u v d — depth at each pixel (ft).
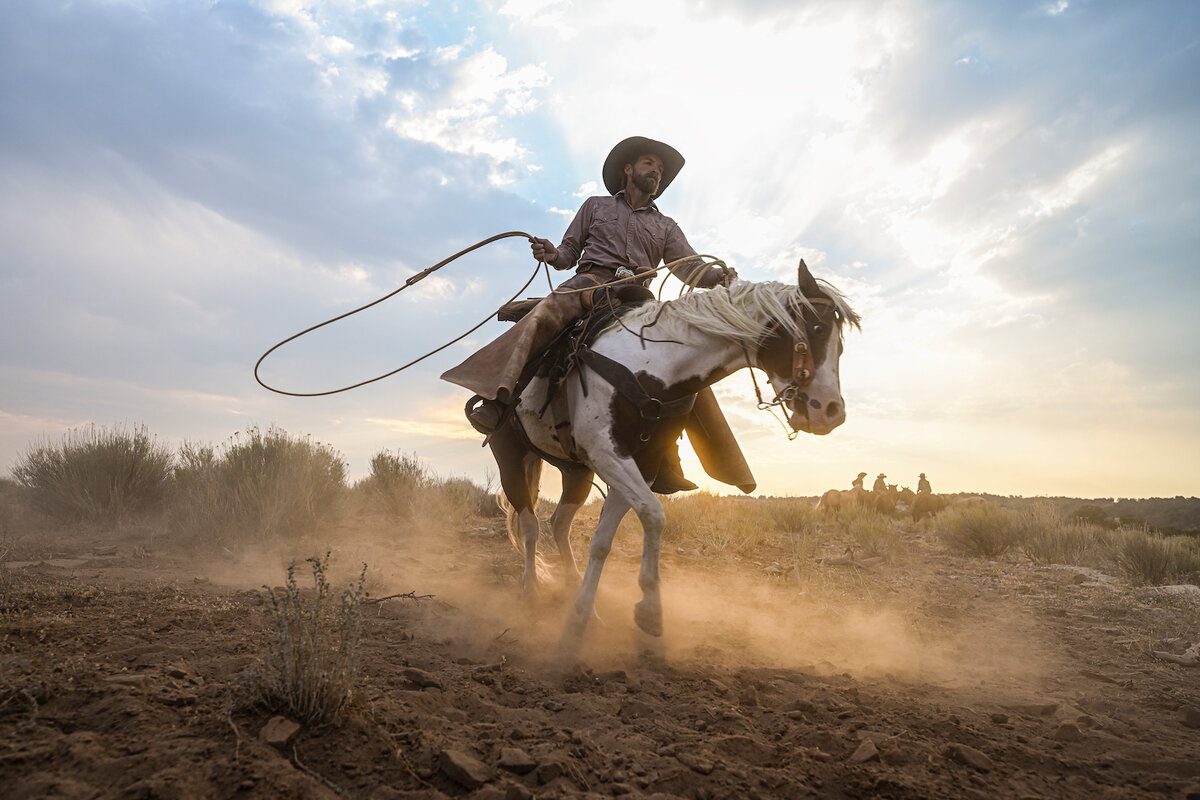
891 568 28.30
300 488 27.07
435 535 29.45
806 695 10.84
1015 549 36.50
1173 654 15.14
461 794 6.57
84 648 9.89
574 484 17.33
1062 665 14.39
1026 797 7.55
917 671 13.24
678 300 13.08
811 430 12.21
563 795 6.62
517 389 13.57
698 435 14.99
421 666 10.38
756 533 34.53
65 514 29.27
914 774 7.92
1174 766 8.77
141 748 6.59
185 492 28.76
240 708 7.50
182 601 13.94
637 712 9.39
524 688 9.91
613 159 16.65
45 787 5.79
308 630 8.06
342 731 7.30
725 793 7.07
